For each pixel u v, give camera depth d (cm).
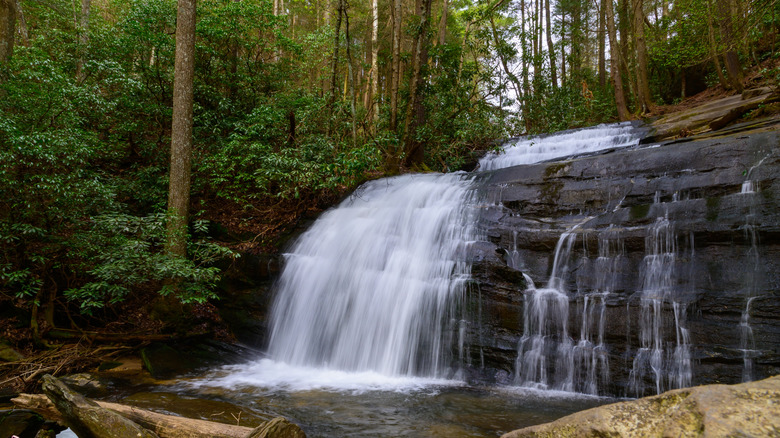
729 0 1048
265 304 856
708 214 545
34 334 741
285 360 775
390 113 1277
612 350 552
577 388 564
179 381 636
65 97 861
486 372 620
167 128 1295
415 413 482
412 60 1347
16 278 685
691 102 1702
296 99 1316
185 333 802
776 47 1565
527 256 681
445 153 1368
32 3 1600
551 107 1820
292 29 2134
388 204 964
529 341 604
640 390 523
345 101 1284
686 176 620
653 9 2222
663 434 168
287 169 1047
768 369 456
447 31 2820
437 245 759
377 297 734
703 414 162
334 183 1009
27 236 734
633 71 2208
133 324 845
